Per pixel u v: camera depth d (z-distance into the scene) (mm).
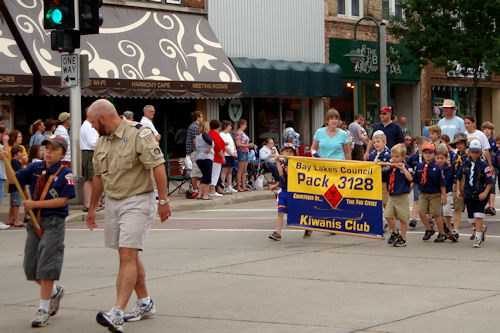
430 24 30062
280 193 12898
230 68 25328
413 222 14180
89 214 7715
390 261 10602
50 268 7402
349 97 30844
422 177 12125
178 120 25750
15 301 8672
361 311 7684
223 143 19891
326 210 12555
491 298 8203
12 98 21875
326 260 10758
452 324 7105
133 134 7230
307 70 28203
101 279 9781
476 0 28953
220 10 26391
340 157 13156
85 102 23641
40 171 7547
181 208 18359
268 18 27797
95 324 7484
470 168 11648
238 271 10023
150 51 23609
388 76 32125
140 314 7562
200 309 7941
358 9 31328
